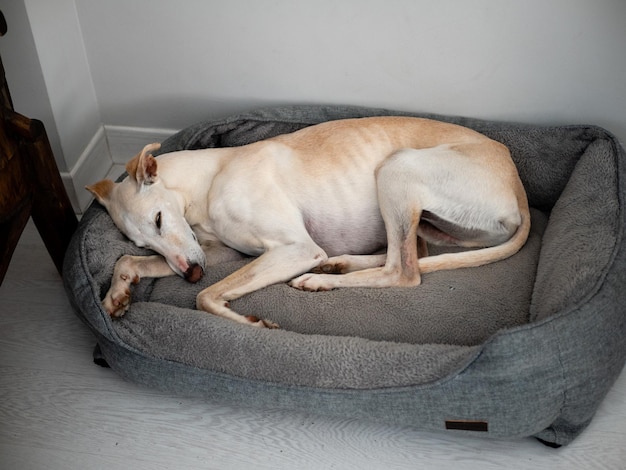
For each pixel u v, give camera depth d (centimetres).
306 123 111
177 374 85
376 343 82
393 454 82
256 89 116
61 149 114
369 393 79
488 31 102
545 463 80
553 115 109
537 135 105
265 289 93
